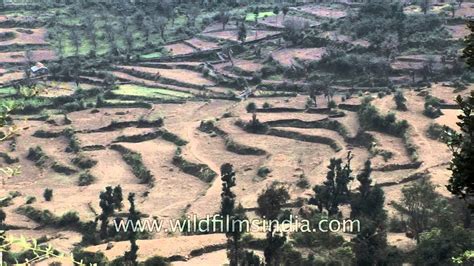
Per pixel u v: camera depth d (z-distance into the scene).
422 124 149.00
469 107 28.50
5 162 156.75
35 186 142.62
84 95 195.75
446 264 81.62
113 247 100.38
